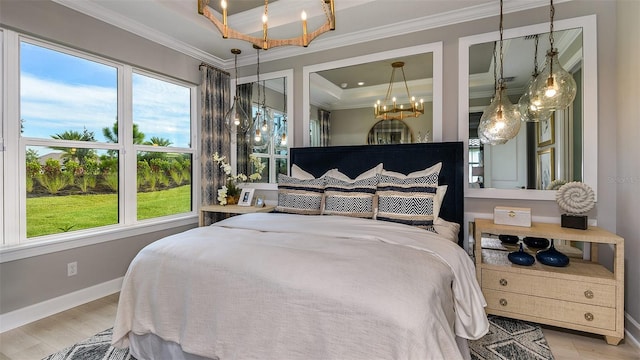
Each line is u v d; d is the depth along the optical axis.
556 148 2.60
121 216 3.08
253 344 1.36
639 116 2.09
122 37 2.99
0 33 2.25
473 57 2.89
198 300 1.55
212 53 3.87
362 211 2.65
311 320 1.28
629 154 2.21
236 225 2.36
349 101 3.47
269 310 1.37
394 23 3.11
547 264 2.32
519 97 2.72
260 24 3.26
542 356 1.91
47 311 2.48
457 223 2.79
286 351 1.29
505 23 2.76
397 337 1.12
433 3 2.75
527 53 2.69
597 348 2.00
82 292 2.72
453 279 1.61
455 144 2.89
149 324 1.71
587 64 2.50
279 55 3.83
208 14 1.95
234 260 1.58
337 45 3.50
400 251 1.63
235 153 4.18
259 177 3.90
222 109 4.06
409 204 2.47
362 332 1.18
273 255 1.57
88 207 2.83
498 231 2.34
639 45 2.09
